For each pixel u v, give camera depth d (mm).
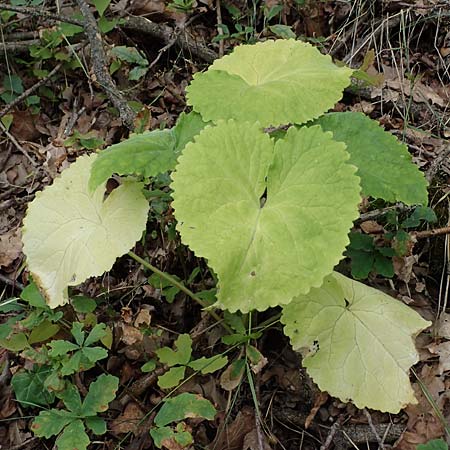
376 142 678
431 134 953
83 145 948
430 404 723
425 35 1135
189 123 692
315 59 751
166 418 646
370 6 1123
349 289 667
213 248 565
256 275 560
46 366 735
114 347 778
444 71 1092
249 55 766
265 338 789
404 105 994
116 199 671
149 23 1147
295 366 774
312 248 558
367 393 619
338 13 1170
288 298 549
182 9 1130
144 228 650
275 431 747
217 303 572
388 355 628
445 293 824
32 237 675
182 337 699
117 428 716
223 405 738
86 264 640
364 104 1035
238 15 1179
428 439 702
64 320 769
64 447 625
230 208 586
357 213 560
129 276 852
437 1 1130
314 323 642
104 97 1092
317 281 548
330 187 575
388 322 642
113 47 1056
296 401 759
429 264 846
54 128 1116
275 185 601
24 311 807
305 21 1180
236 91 701
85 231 663
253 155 605
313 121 701
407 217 829
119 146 665
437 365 759
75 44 1134
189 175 588
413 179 656
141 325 744
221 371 753
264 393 764
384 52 1106
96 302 815
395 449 703
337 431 726
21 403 732
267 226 577
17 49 1126
